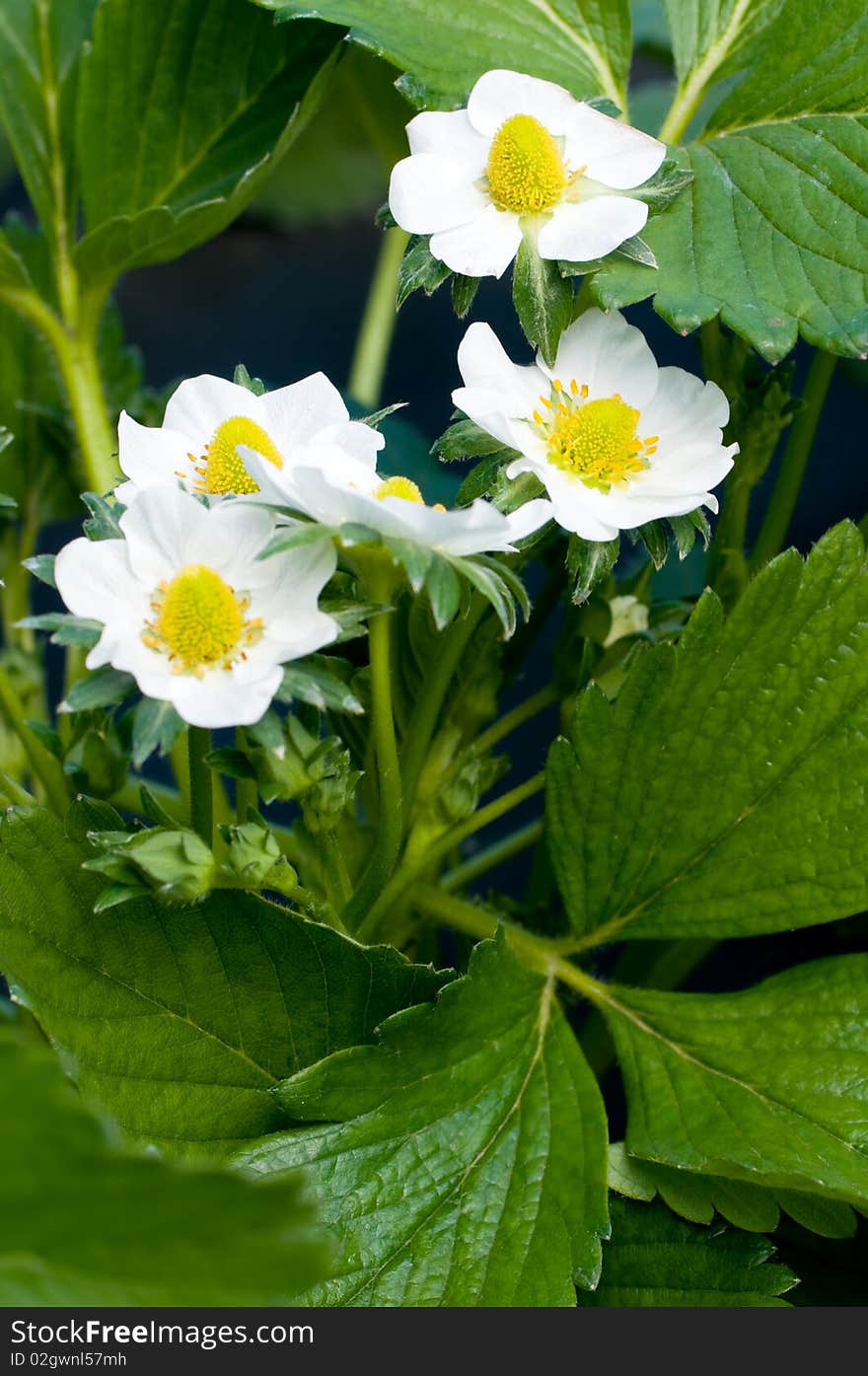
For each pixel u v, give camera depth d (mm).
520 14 499
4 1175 421
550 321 469
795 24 494
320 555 442
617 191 473
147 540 443
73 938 460
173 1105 464
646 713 480
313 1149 463
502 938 474
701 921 484
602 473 465
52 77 537
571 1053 478
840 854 478
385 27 490
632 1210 475
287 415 466
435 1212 463
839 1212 469
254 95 528
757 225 482
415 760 482
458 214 468
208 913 461
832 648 478
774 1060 474
